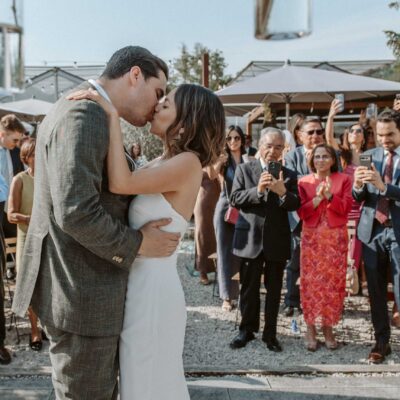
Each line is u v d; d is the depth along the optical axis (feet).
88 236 5.64
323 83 22.45
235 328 15.52
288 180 13.43
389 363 12.60
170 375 6.71
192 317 16.63
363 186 12.51
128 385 6.51
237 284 17.19
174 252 6.86
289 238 13.15
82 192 5.49
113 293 6.22
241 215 13.46
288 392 10.98
